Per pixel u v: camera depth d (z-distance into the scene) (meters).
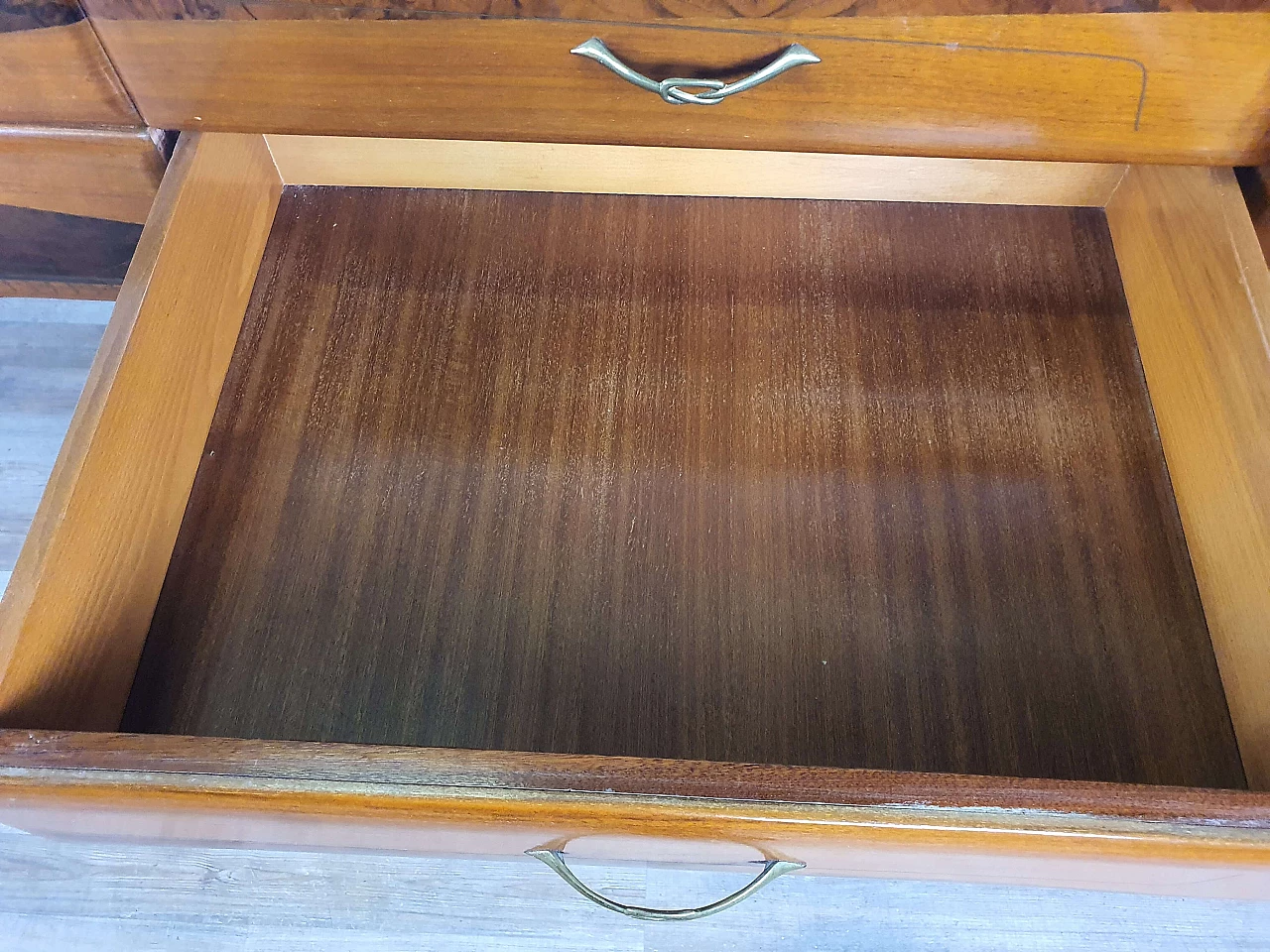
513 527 0.59
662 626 0.56
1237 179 0.62
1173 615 0.56
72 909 0.74
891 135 0.58
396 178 0.71
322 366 0.64
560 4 0.50
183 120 0.60
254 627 0.56
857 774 0.38
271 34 0.54
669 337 0.65
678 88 0.54
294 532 0.59
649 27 0.51
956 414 0.63
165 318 0.55
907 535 0.58
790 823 0.38
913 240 0.70
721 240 0.70
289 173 0.71
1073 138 0.57
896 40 0.52
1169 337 0.61
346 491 0.60
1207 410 0.56
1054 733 0.53
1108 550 0.58
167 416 0.56
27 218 0.69
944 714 0.53
